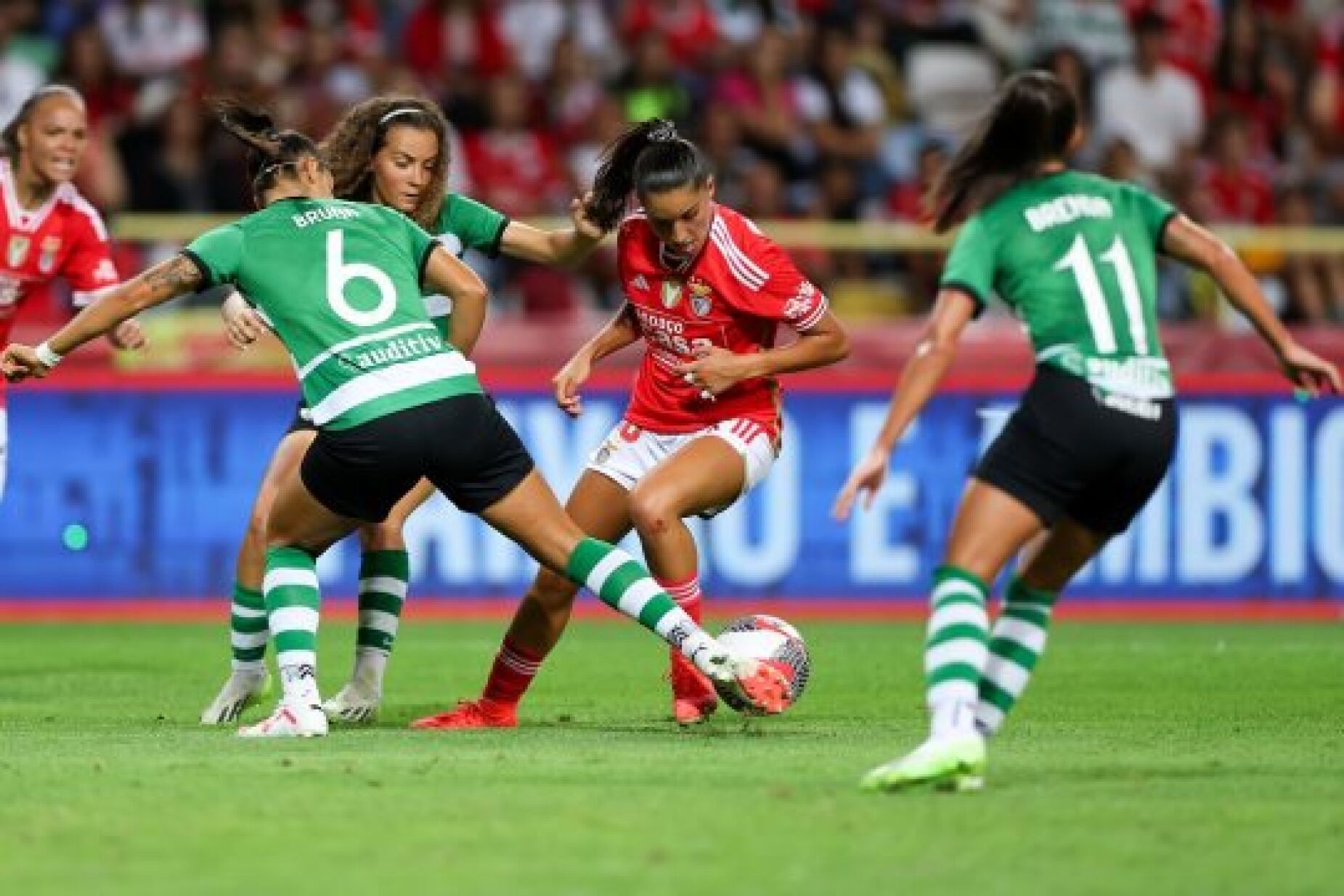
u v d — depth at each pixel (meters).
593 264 57.25
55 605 49.06
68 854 18.14
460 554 49.19
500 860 17.84
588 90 61.38
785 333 45.53
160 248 55.12
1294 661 39.06
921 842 18.55
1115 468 20.97
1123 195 21.62
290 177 26.41
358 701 29.02
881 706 31.17
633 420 28.78
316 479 25.52
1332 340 51.19
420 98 28.00
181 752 24.53
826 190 59.38
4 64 59.88
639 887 16.86
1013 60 67.12
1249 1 70.31
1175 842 18.61
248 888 16.86
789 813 19.92
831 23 66.69
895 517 49.81
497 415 25.73
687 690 28.22
